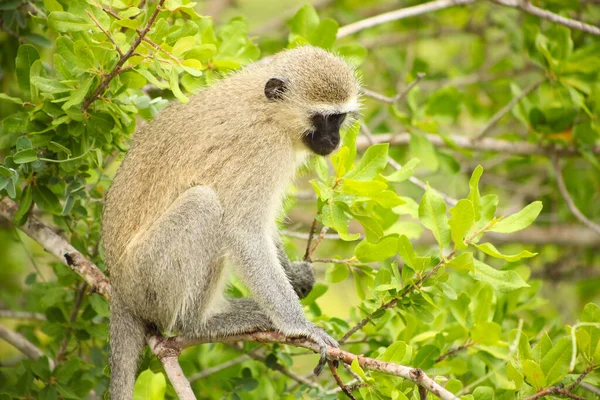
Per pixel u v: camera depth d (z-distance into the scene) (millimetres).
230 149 10930
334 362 9609
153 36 9484
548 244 17375
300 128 11453
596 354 8992
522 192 17344
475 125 19141
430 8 14852
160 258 10469
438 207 9516
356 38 18016
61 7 10141
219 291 10930
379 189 9602
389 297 9727
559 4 16016
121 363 10531
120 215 10969
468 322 11195
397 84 17906
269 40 16844
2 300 14938
